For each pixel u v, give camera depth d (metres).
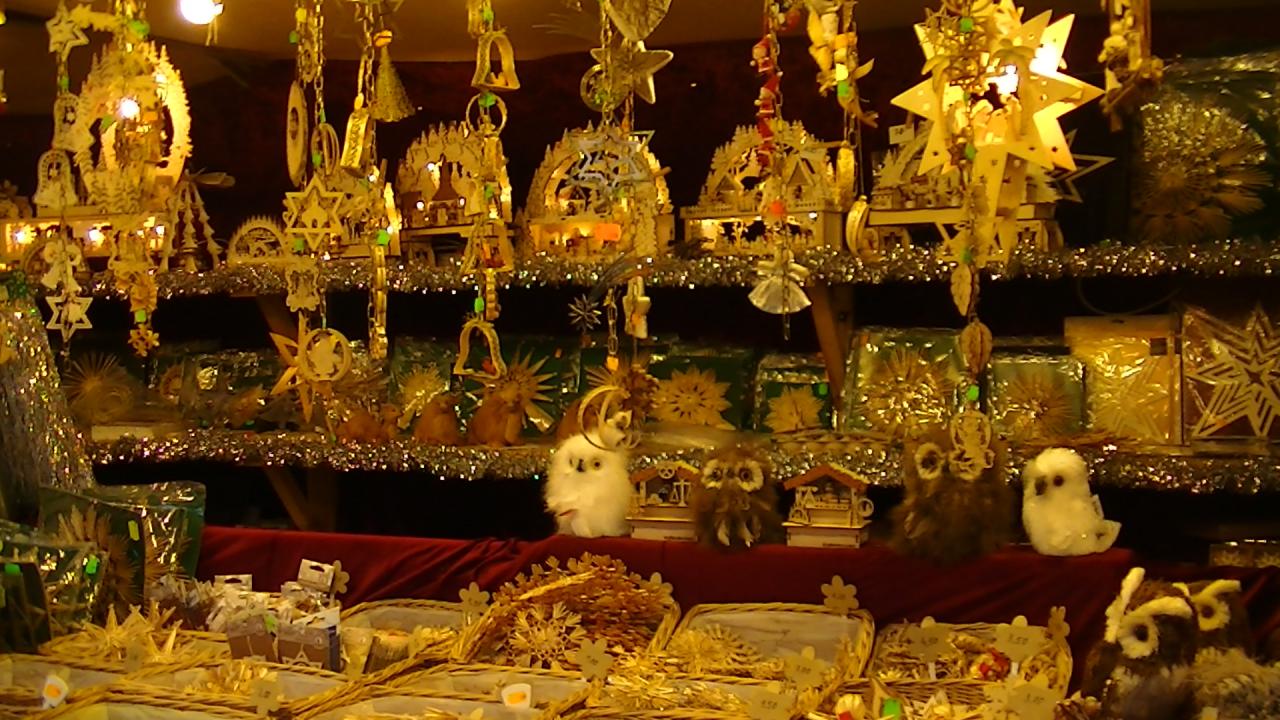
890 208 2.81
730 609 2.56
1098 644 2.12
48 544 2.59
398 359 3.48
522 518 3.59
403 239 3.27
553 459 2.82
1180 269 2.65
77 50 3.55
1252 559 2.69
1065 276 2.78
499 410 3.15
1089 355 2.95
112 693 2.18
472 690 2.31
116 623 2.51
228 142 3.71
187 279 3.34
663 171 2.98
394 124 3.62
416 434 3.21
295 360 2.42
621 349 3.30
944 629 2.39
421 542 2.85
